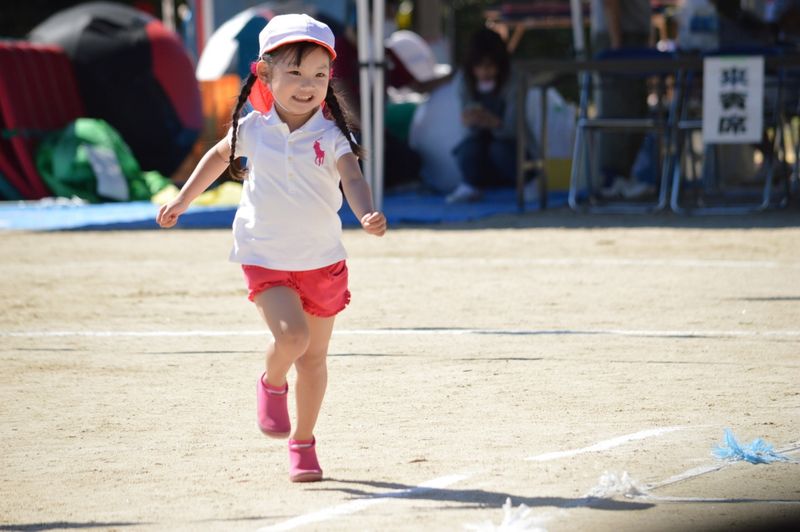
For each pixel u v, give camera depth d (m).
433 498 11.19
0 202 43.41
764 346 18.31
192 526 10.50
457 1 90.81
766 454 12.45
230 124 12.88
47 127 44.56
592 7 42.62
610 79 40.84
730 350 18.03
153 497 11.44
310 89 11.90
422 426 13.95
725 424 13.83
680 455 12.55
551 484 11.57
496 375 16.53
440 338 19.08
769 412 14.38
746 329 19.67
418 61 50.59
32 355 18.41
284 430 11.98
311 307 12.23
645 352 17.92
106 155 43.31
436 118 44.53
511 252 29.02
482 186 42.44
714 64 34.19
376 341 18.91
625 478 11.38
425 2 66.31
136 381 16.62
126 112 45.69
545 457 12.54
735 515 10.48
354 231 33.56
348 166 12.02
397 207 39.44
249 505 11.12
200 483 11.91
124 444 13.46
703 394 15.33
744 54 34.53
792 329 19.62
